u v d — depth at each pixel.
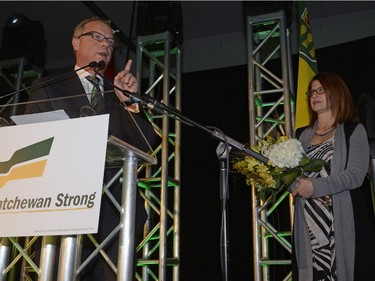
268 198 3.31
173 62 4.71
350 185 2.12
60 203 1.40
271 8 3.71
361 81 4.55
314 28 5.33
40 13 5.57
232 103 5.12
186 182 5.02
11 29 4.70
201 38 5.83
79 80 1.92
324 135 2.40
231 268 4.58
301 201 2.25
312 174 2.28
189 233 4.86
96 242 1.63
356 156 2.20
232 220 4.68
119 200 1.82
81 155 1.42
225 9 5.31
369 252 2.04
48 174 1.44
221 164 2.02
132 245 1.46
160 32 4.02
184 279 4.72
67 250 1.50
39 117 1.54
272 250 4.18
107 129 1.42
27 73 4.82
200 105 5.27
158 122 4.50
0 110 1.72
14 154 1.51
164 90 3.84
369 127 2.72
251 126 3.50
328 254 2.13
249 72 3.63
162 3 4.10
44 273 1.52
